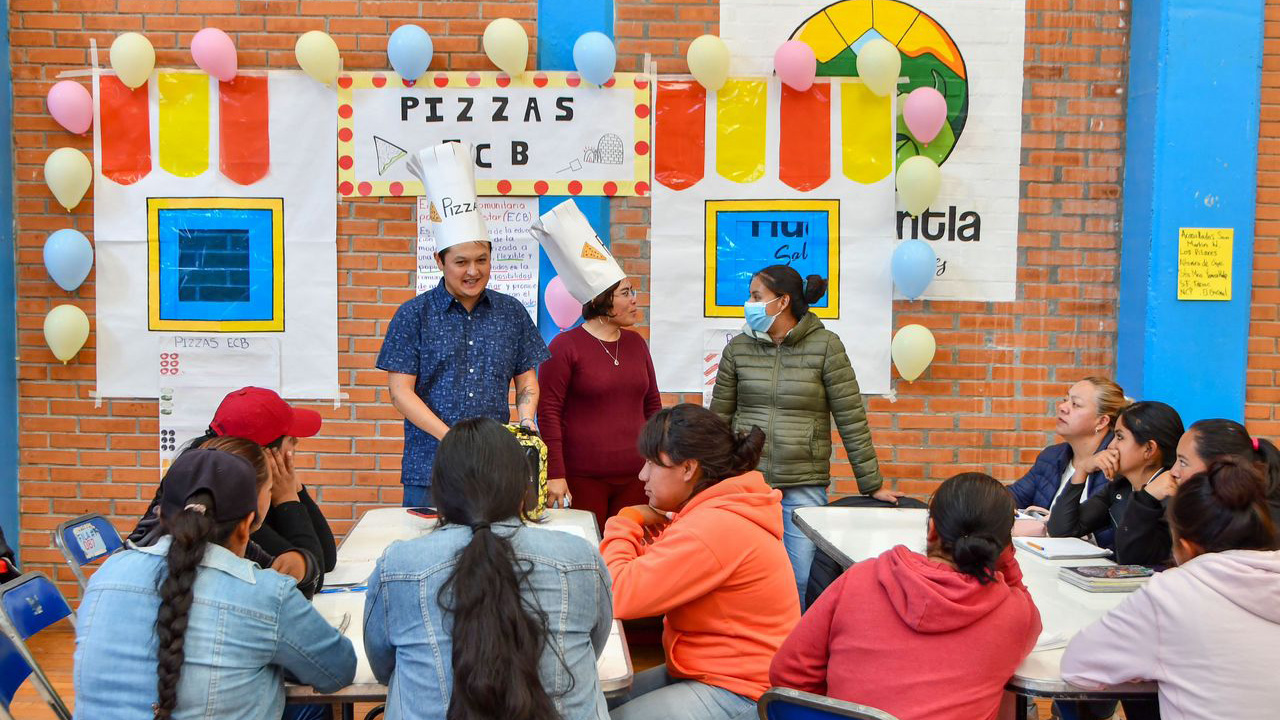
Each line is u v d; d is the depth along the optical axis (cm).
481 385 274
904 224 370
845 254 371
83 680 137
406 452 277
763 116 367
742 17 365
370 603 138
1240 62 356
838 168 368
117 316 366
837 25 366
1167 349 362
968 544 150
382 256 368
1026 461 377
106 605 139
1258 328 371
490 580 126
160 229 365
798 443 315
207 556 141
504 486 139
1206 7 353
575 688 134
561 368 296
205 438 185
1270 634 147
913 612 150
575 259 296
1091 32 369
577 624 137
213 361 369
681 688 174
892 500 315
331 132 364
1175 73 355
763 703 149
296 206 366
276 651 142
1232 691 145
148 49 353
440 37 363
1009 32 367
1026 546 241
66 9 358
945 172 370
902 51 367
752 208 370
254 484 149
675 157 368
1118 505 245
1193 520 159
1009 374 375
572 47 366
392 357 272
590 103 365
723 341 372
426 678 130
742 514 176
